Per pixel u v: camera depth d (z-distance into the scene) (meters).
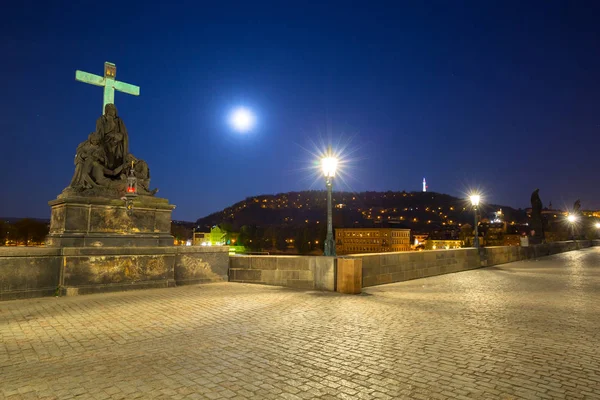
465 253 21.31
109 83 14.16
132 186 12.02
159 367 4.84
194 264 12.81
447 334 6.61
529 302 10.09
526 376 4.63
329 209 12.64
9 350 5.49
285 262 12.71
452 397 4.02
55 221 12.35
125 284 11.13
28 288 9.75
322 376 4.60
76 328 6.77
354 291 11.39
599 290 12.52
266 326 7.06
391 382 4.43
